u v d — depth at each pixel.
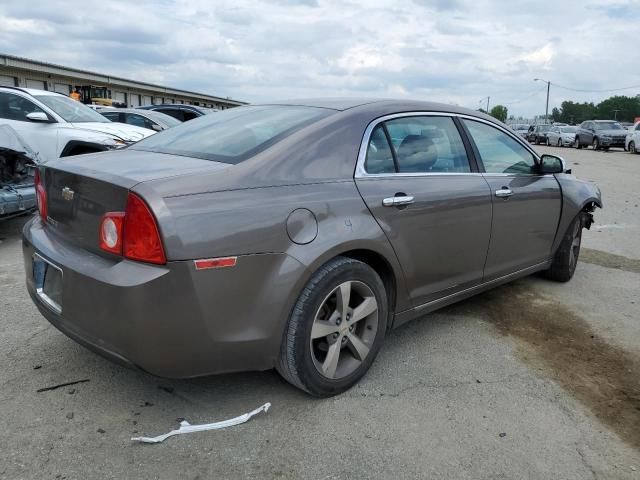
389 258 3.13
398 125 3.42
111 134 8.56
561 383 3.30
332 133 3.04
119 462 2.45
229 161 2.78
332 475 2.42
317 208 2.78
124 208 2.42
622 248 6.77
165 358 2.45
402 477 2.42
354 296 3.11
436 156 3.61
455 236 3.58
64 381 3.10
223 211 2.48
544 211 4.50
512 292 4.91
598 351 3.76
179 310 2.39
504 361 3.56
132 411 2.84
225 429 2.71
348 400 3.01
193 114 16.52
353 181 3.01
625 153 28.45
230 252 2.47
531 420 2.90
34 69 33.53
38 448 2.52
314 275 2.78
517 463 2.54
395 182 3.22
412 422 2.83
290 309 2.71
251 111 3.58
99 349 2.54
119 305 2.37
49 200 2.96
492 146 4.13
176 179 2.49
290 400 2.99
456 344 3.79
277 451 2.56
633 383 3.33
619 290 5.07
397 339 3.85
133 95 49.91
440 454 2.59
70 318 2.61
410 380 3.26
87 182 2.60
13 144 6.48
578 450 2.66
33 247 2.92
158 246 2.34
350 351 3.12
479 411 2.96
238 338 2.56
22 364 3.28
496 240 3.99
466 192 3.64
